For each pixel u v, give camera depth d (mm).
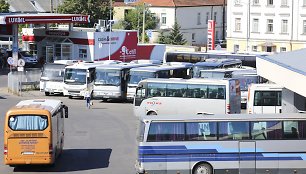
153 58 159625
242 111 105125
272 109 90062
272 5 188875
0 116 94125
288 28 187000
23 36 157625
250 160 57281
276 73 63312
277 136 57344
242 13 194625
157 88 93500
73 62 124375
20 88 122000
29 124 57875
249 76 109125
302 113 58781
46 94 122125
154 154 57000
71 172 59750
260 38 192000
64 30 149625
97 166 62562
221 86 91000
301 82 55094
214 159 57156
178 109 92688
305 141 57312
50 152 58125
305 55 69688
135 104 94688
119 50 150000
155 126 57156
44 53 153500
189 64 121812
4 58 165125
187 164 57156
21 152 57875
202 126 57219
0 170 60562
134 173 59469
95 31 147375
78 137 78875
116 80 113750
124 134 81125
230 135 57250
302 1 183750
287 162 57375
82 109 104875
